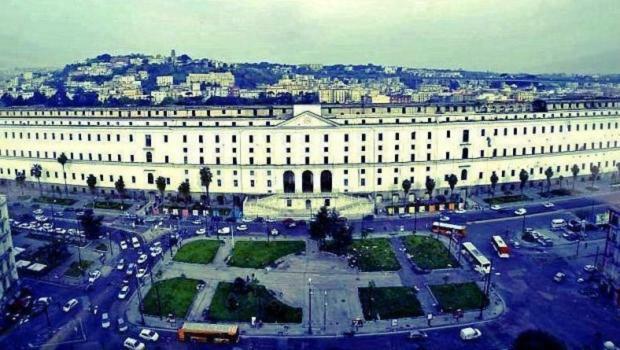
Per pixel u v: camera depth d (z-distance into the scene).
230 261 156.38
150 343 115.19
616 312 125.00
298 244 169.75
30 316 126.81
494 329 118.69
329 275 146.75
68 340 116.81
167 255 161.75
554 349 96.56
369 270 149.50
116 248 169.00
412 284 140.62
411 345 113.12
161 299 133.75
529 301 130.75
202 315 126.44
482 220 190.75
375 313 126.06
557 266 151.00
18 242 173.25
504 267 150.62
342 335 117.44
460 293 134.88
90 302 133.75
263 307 129.00
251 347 113.19
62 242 166.75
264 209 199.50
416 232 179.88
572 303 129.50
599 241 168.38
